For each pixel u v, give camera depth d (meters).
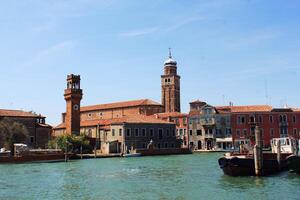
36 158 65.69
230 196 28.12
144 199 27.31
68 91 97.38
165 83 139.25
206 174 42.53
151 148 90.00
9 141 78.31
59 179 39.44
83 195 29.34
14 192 31.00
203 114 104.62
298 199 26.69
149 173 44.72
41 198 28.23
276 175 39.97
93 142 95.38
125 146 93.38
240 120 101.12
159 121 101.38
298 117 98.44
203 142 104.00
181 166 54.03
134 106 121.31
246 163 39.00
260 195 28.41
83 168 52.62
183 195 28.73
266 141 98.12
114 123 96.00
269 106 103.56
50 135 92.38
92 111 130.50
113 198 27.91
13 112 88.38
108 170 49.16
